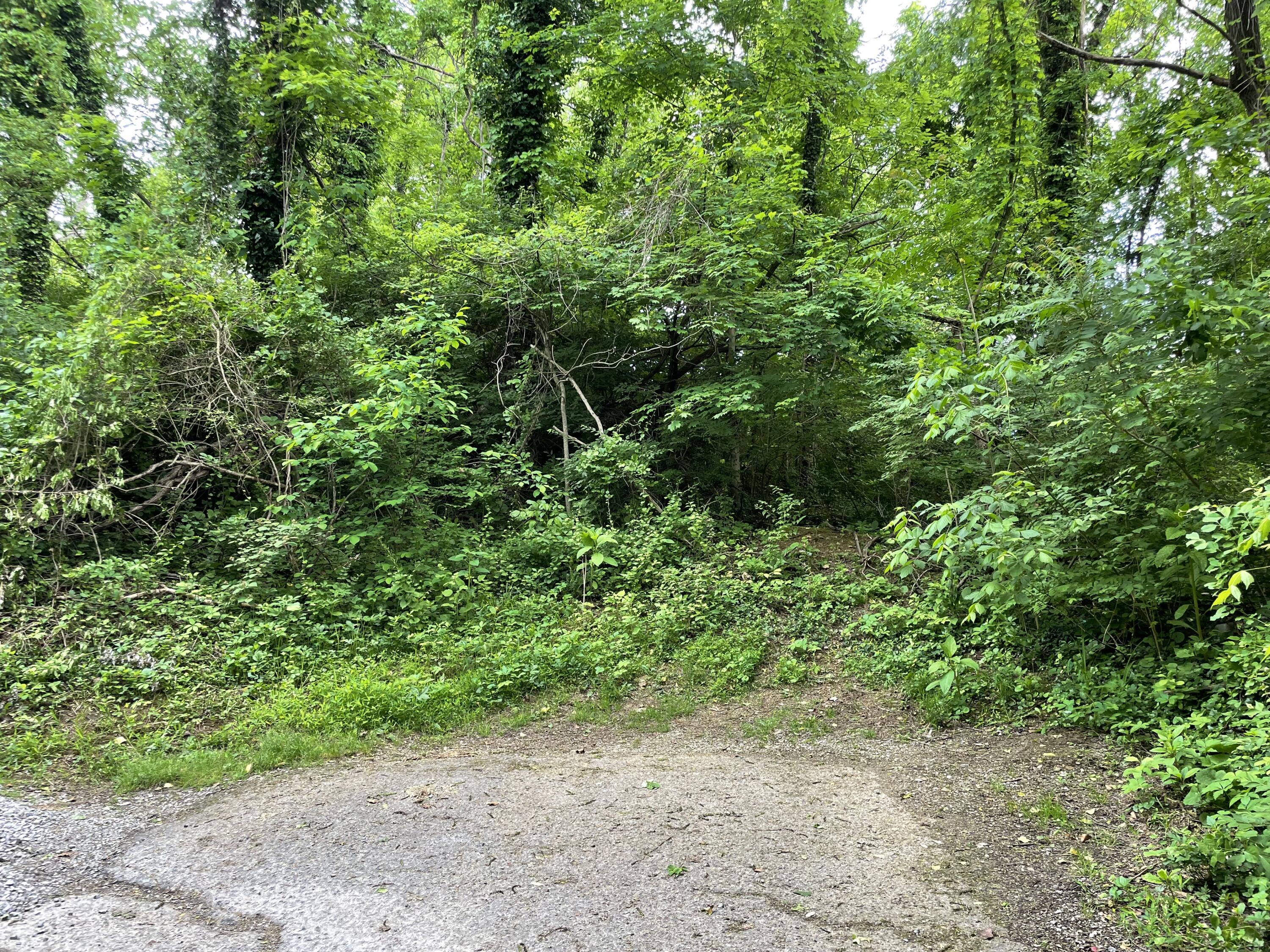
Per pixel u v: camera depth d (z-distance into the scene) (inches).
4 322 351.3
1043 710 218.2
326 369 359.3
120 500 313.0
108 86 580.7
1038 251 329.7
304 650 263.7
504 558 344.5
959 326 399.2
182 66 514.0
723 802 173.0
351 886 132.0
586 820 162.6
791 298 380.5
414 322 363.6
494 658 267.1
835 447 466.6
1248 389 186.4
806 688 261.4
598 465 384.8
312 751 205.3
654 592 316.5
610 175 533.6
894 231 463.2
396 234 458.0
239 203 457.1
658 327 394.9
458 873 137.3
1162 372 199.9
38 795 173.8
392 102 712.4
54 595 260.7
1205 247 235.6
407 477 356.5
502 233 458.6
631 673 269.6
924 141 583.8
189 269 335.9
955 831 155.9
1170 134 310.0
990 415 206.1
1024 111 458.6
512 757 207.0
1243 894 121.8
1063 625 251.8
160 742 205.6
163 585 281.0
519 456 391.2
